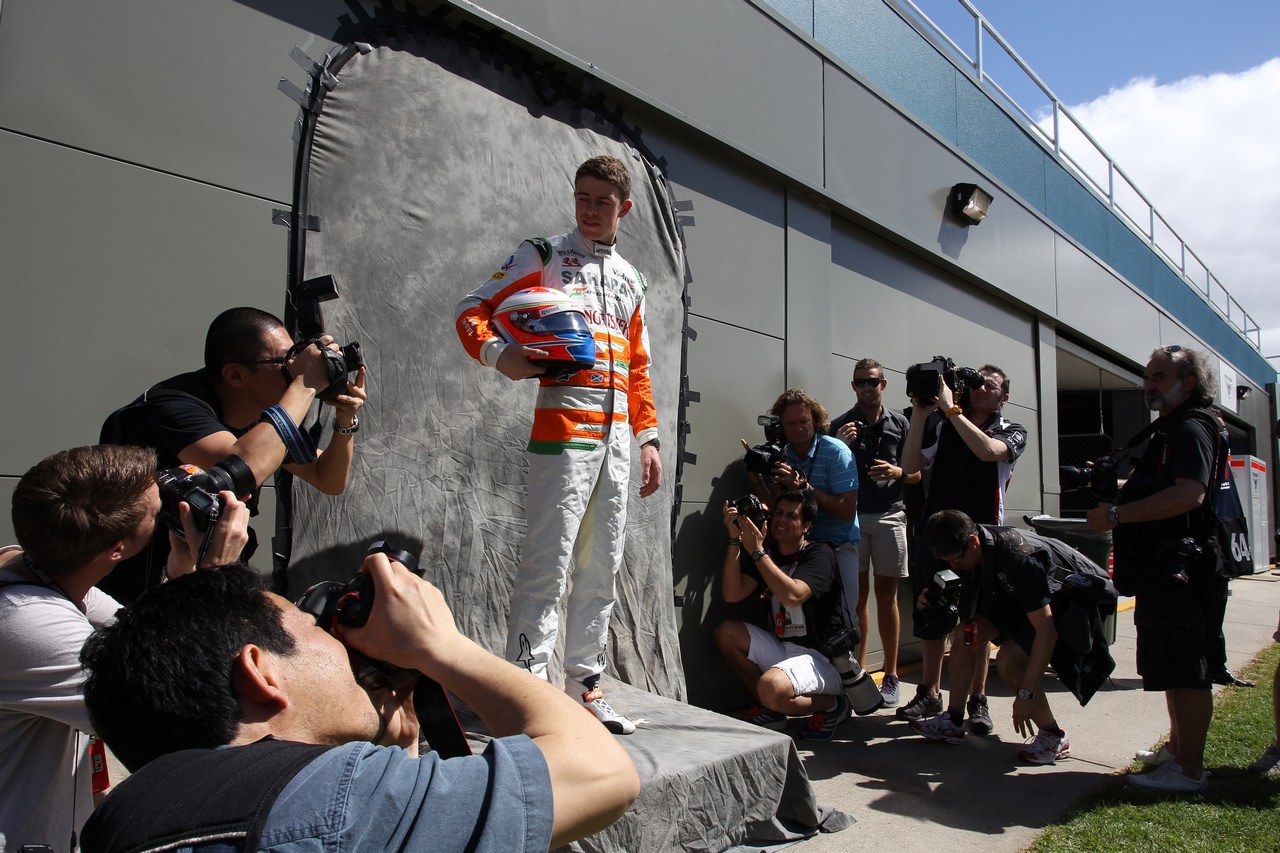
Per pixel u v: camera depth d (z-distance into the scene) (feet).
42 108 7.24
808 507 13.15
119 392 7.54
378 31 9.93
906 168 20.26
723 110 14.75
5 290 6.97
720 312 14.58
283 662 2.95
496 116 11.01
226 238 8.34
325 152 9.22
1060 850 9.00
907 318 20.62
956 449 14.08
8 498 6.88
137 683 2.74
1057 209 29.78
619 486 8.45
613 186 8.41
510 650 7.94
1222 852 8.96
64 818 4.73
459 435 10.07
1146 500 11.01
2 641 4.42
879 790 10.89
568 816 2.74
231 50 8.53
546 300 7.81
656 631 11.89
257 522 8.38
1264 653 21.47
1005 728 14.10
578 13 12.14
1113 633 20.11
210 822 2.38
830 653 13.07
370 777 2.58
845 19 19.15
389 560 3.31
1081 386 39.06
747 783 8.37
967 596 12.75
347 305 9.20
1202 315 48.32
